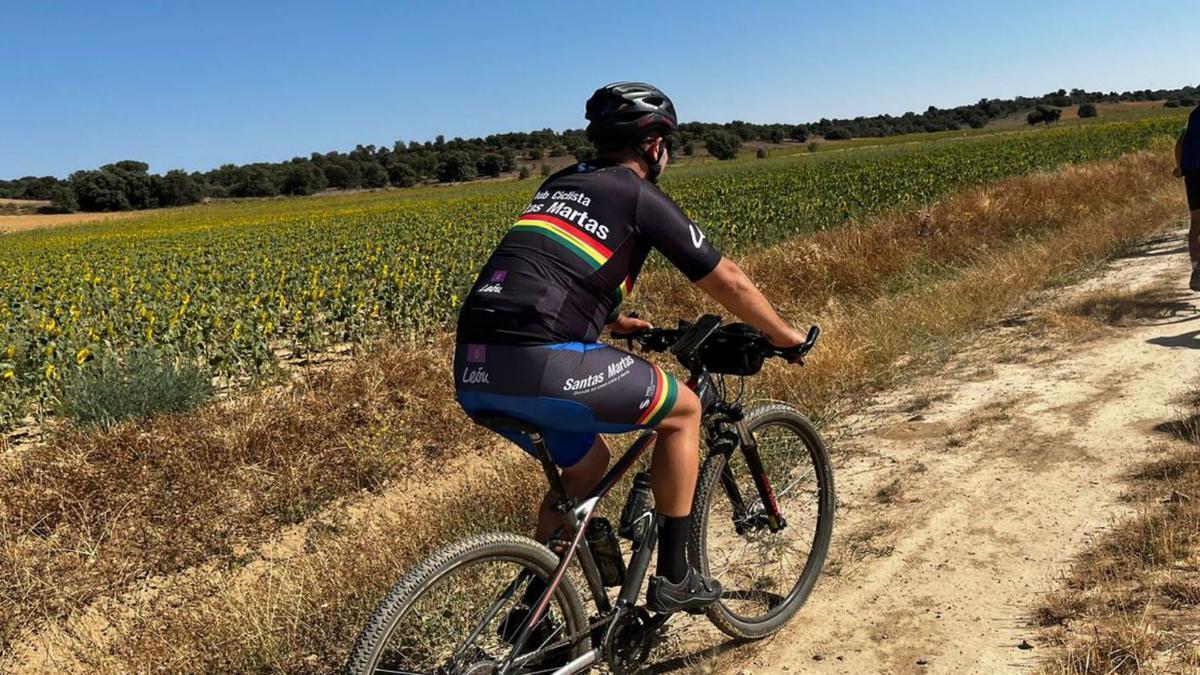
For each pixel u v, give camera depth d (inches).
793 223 588.4
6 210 3791.8
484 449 227.3
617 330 113.1
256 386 293.0
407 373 264.7
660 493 103.4
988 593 122.6
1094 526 136.2
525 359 87.9
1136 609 111.7
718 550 137.9
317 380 271.9
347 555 153.6
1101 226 418.0
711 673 112.7
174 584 171.6
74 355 312.7
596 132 96.9
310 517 197.6
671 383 98.5
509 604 98.2
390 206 2247.8
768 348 107.3
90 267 848.3
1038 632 111.3
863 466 172.4
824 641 117.3
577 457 100.6
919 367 233.3
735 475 136.8
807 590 126.3
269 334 384.8
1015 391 205.5
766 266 366.0
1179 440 163.0
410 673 90.7
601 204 90.9
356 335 378.3
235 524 192.1
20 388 299.6
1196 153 279.4
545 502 106.4
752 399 207.8
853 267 359.3
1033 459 165.9
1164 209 487.2
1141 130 1488.7
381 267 543.2
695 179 1818.4
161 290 550.0
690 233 93.0
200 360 347.3
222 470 208.5
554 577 97.8
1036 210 472.7
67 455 210.4
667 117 97.1
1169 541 124.6
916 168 1097.4
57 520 189.6
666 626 124.6
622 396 92.4
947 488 157.8
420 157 4928.6
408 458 221.3
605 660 105.1
